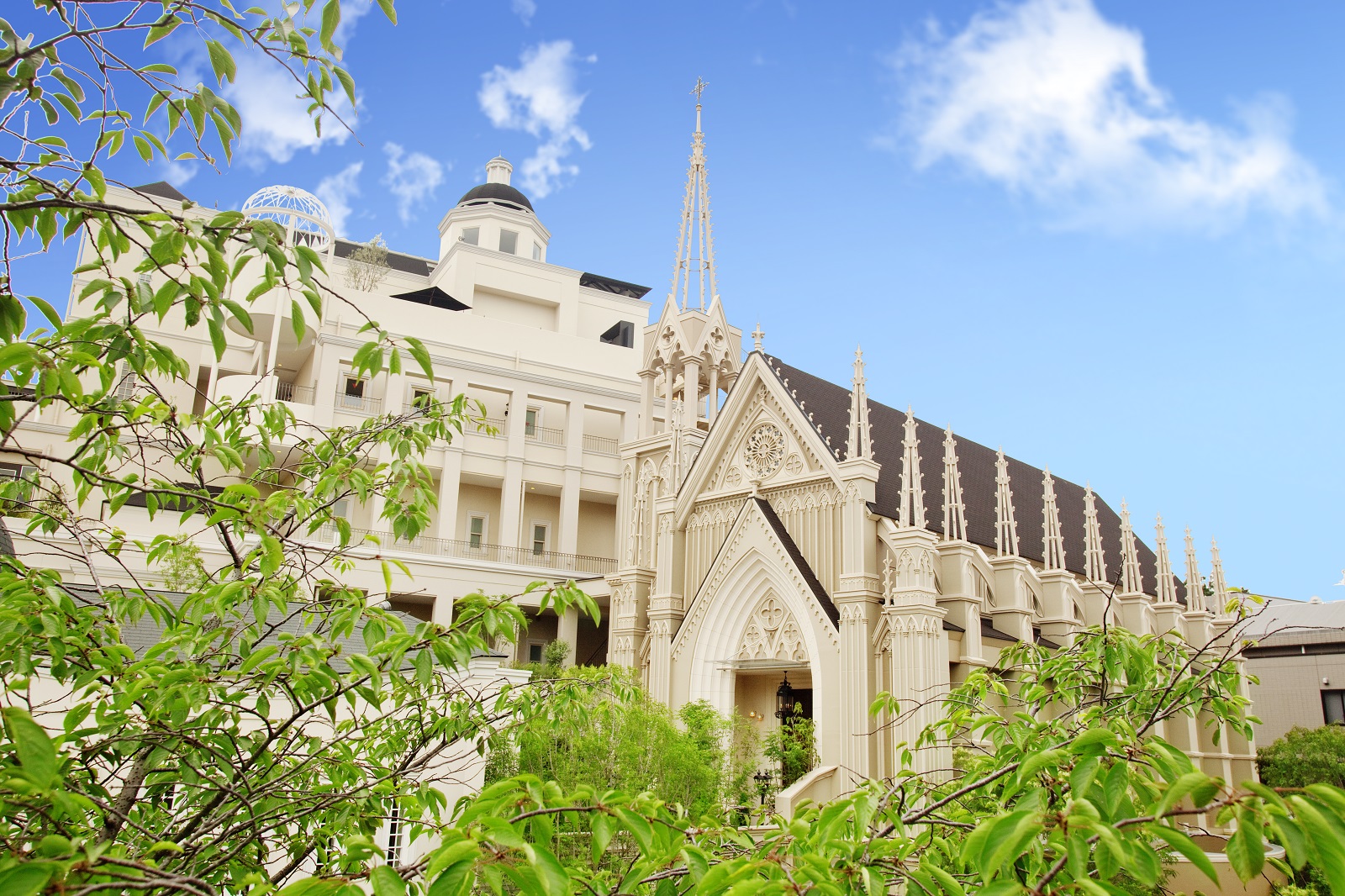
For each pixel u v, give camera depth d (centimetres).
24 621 733
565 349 6825
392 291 7800
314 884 515
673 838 670
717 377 5038
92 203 595
